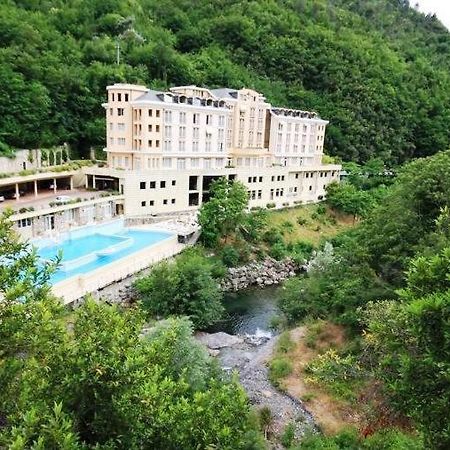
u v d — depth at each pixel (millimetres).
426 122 144250
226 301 57188
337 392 32312
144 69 110000
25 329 12711
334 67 141125
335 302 38812
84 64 103812
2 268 13836
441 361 12477
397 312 20469
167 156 77000
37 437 10586
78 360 12273
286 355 38500
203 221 67000
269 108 96500
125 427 12227
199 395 13852
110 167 77688
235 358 40281
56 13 119250
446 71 181250
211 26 148125
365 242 40375
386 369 21594
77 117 91562
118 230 67250
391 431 24141
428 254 29125
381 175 112625
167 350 15867
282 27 152625
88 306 14570
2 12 98375
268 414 29922
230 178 81375
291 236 79000
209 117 82188
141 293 50250
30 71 84562
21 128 79688
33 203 62969
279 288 63375
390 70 152125
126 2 140125
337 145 126875
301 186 94062
